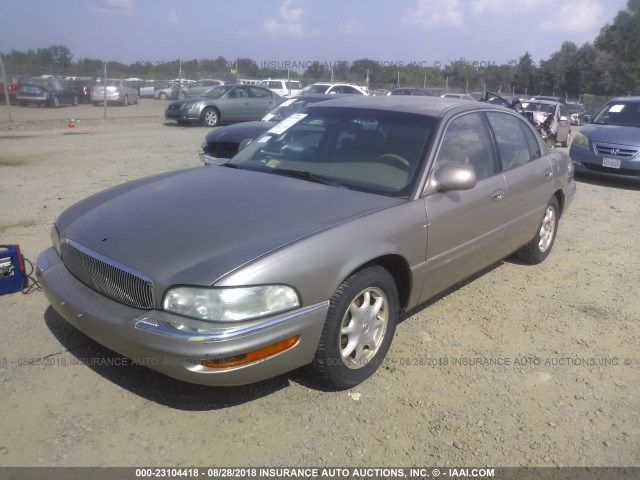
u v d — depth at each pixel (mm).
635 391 3500
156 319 2750
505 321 4383
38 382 3234
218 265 2762
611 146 10172
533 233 5320
